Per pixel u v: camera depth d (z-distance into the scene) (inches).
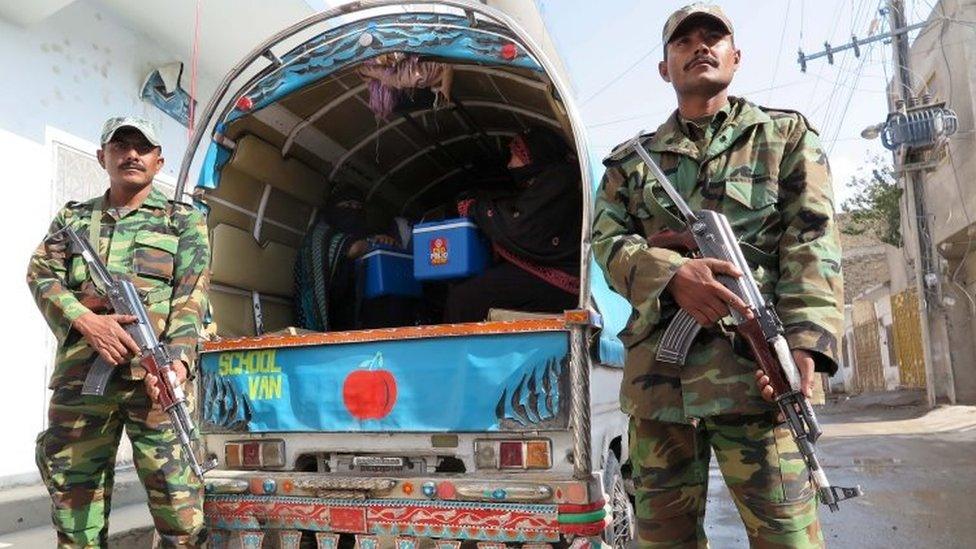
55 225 117.6
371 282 164.2
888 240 767.7
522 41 123.9
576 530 98.6
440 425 110.3
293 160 168.7
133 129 114.7
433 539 106.1
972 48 517.0
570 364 104.3
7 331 177.2
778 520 71.9
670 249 78.5
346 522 111.7
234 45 248.2
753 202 76.8
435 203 220.2
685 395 74.1
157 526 114.4
